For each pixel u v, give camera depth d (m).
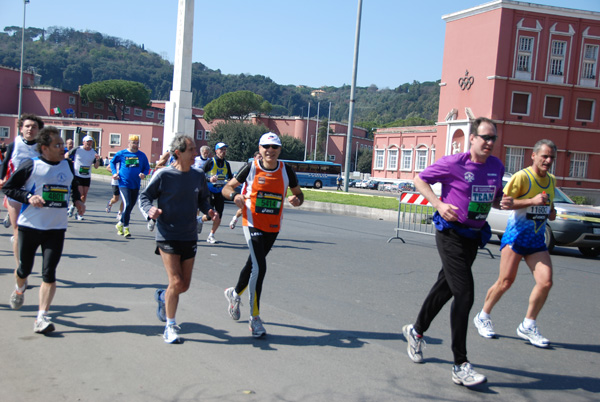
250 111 95.44
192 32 26.11
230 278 7.55
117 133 73.88
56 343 4.59
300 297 6.70
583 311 6.82
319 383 4.01
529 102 35.72
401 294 7.16
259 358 4.48
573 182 36.75
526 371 4.55
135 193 10.88
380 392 3.91
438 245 4.32
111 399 3.56
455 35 38.06
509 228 5.36
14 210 6.15
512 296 7.46
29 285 6.50
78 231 11.27
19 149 6.75
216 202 10.62
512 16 34.78
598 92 36.62
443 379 4.23
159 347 4.62
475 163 4.26
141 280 7.09
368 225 16.64
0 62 175.38
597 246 11.92
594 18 35.84
